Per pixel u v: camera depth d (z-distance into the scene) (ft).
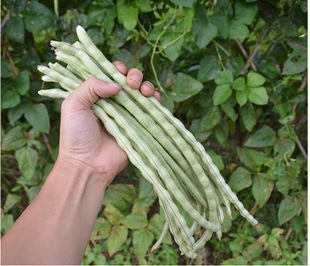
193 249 2.45
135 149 2.55
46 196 2.27
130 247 5.42
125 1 3.97
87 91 2.40
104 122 2.51
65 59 2.47
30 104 4.50
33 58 4.52
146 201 4.95
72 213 2.21
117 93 2.38
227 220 4.86
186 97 4.24
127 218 5.00
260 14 4.07
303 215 5.22
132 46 4.41
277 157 4.45
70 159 2.54
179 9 4.10
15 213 5.84
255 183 4.66
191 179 2.68
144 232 4.93
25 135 4.69
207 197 2.58
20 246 1.90
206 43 3.70
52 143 5.40
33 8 4.05
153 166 2.43
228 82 3.94
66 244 2.04
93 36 4.30
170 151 2.53
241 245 5.10
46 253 1.92
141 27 4.22
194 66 5.16
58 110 4.65
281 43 4.73
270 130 4.43
